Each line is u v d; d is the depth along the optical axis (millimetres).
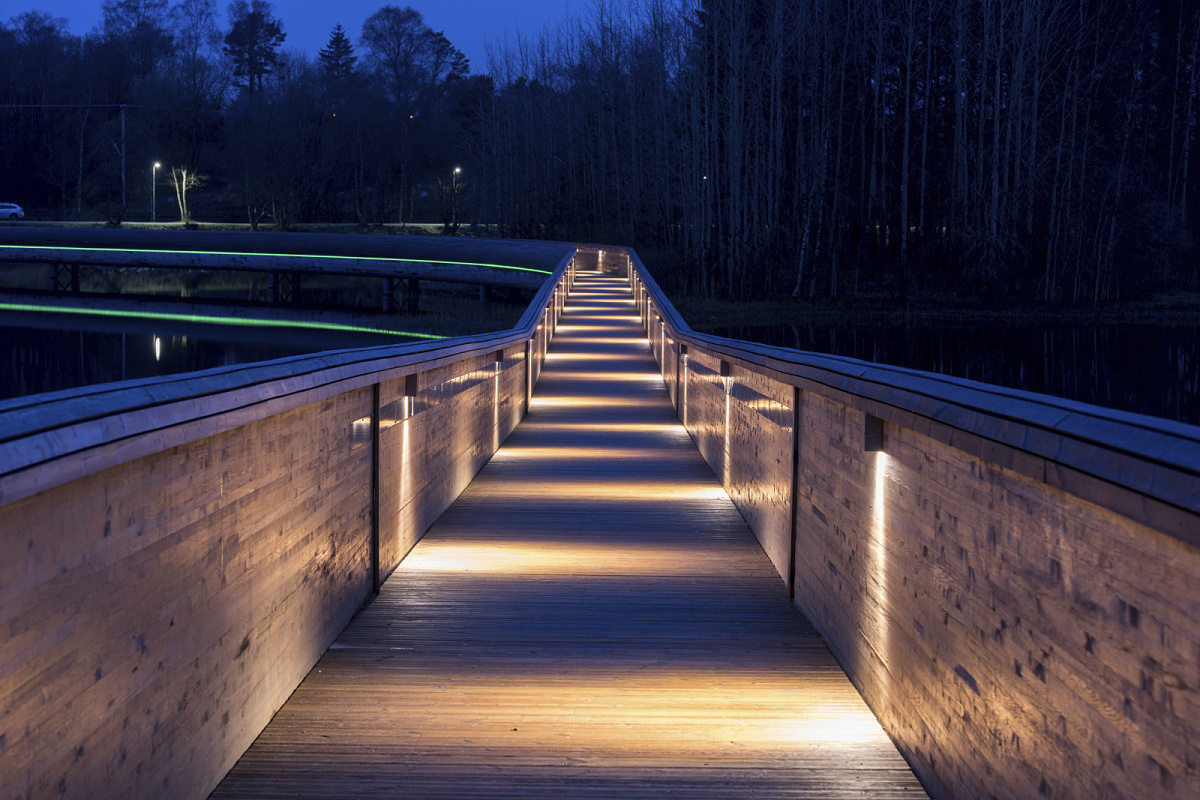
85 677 1852
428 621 4148
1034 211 47438
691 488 7324
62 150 94625
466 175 83312
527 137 69500
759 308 44062
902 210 46688
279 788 2631
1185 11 50219
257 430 2865
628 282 33000
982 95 45438
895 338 37562
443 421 6371
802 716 3189
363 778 2709
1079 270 45188
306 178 85188
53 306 58281
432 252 51000
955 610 2428
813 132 46594
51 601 1729
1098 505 1663
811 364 3986
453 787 2670
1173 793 1475
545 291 16953
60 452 1639
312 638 3559
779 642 3930
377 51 105750
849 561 3531
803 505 4359
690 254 49688
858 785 2705
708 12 47406
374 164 89625
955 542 2438
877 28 49688
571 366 15984
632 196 59906
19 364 43781
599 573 4953
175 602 2281
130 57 105375
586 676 3533
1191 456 1352
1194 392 28984
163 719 2221
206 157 94375
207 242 57688
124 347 47719
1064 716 1832
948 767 2473
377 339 47219
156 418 2033
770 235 46781
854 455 3467
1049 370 32156
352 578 4160
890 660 3008
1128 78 48500
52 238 61312
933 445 2615
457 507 6594
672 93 53562
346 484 4008
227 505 2617
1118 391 29188
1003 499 2135
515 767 2799
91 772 1878
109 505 1939
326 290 66125
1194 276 47469
